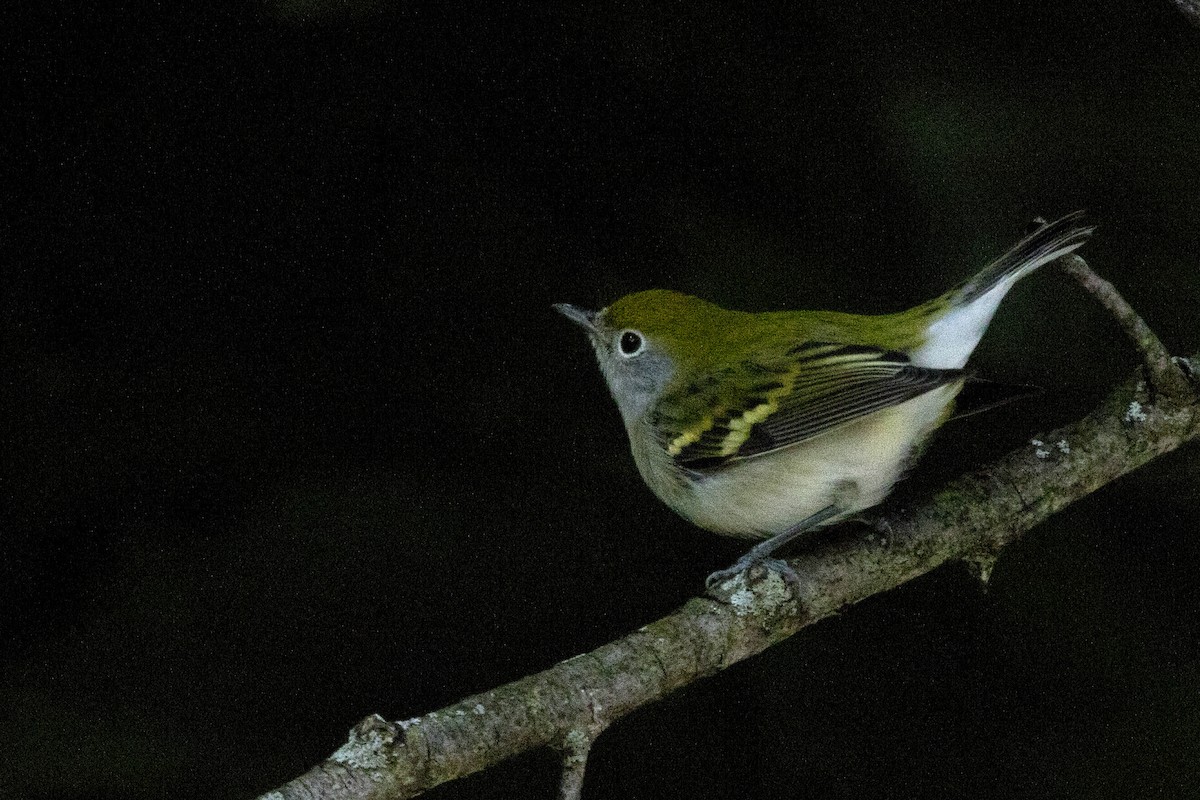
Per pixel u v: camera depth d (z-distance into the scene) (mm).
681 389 9125
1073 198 8781
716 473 9047
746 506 9031
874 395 8453
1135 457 8547
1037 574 8828
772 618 7734
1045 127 8773
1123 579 8750
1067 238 8133
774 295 9344
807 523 8977
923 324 8781
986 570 8383
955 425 9586
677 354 9219
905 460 8922
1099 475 8500
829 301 9281
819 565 8039
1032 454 8602
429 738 6449
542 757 9172
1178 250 8758
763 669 8992
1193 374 8430
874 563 8125
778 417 8805
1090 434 8602
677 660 7375
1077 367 9023
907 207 8977
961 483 8539
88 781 8453
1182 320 8812
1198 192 8656
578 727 6879
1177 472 8852
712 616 7637
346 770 6270
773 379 8883
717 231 9328
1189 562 8711
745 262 9320
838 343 8859
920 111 8867
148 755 8555
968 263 8875
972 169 8836
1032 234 8297
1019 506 8414
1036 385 8938
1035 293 9000
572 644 9078
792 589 7824
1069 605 8750
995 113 8805
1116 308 8227
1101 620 8695
